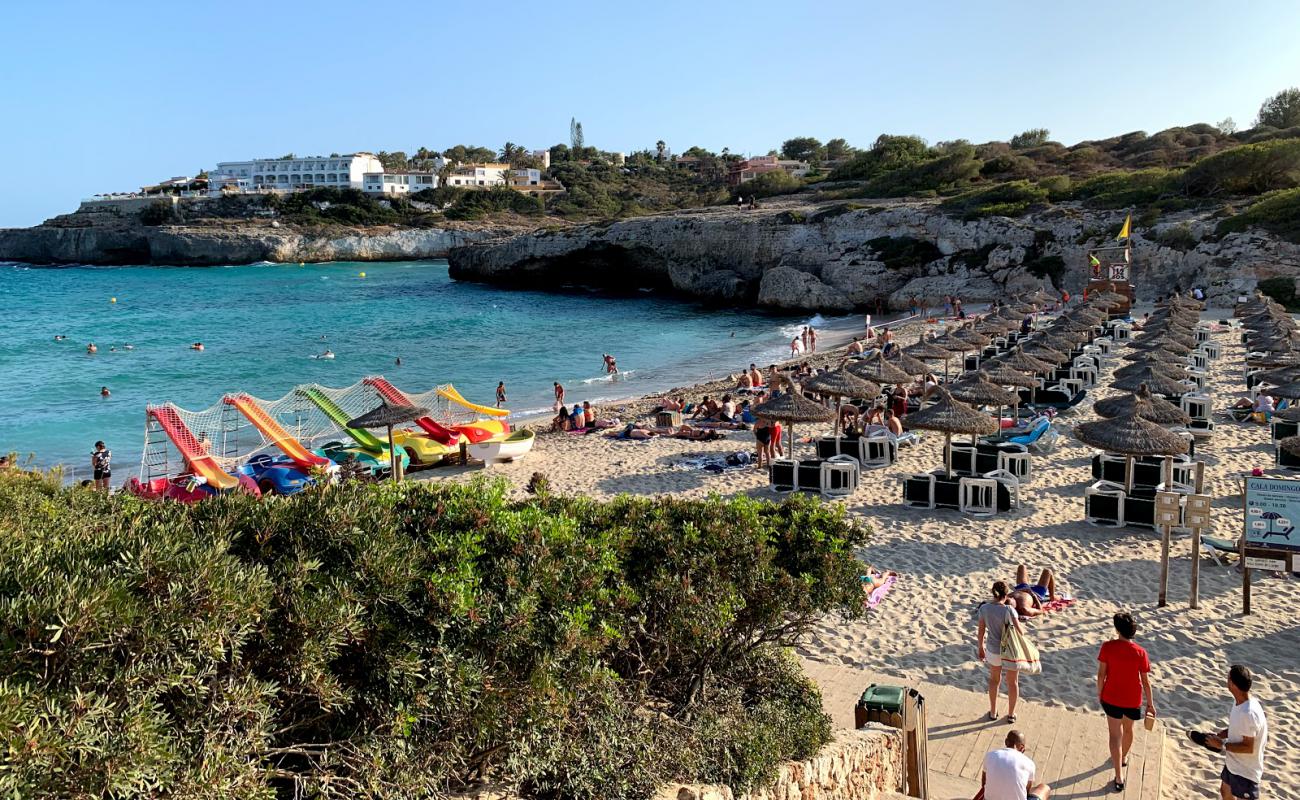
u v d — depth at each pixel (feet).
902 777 24.91
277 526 16.62
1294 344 83.87
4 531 15.19
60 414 104.99
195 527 16.75
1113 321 133.28
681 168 651.66
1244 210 177.47
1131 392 64.54
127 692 11.15
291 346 165.48
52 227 455.63
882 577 41.63
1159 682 31.58
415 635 15.79
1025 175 281.54
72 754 10.07
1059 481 57.31
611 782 18.01
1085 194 216.13
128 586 12.14
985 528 48.57
